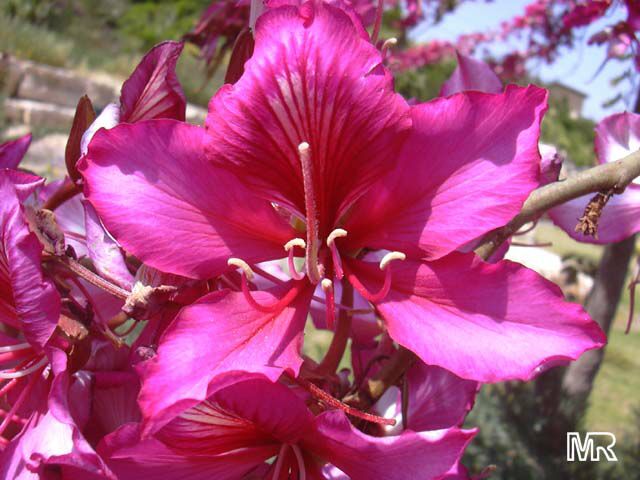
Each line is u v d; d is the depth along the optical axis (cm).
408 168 15
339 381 16
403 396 17
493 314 14
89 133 15
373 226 16
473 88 21
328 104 15
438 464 13
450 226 15
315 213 15
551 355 13
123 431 13
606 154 24
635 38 42
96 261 15
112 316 17
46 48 220
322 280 15
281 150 15
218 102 15
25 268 13
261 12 16
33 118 181
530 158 14
